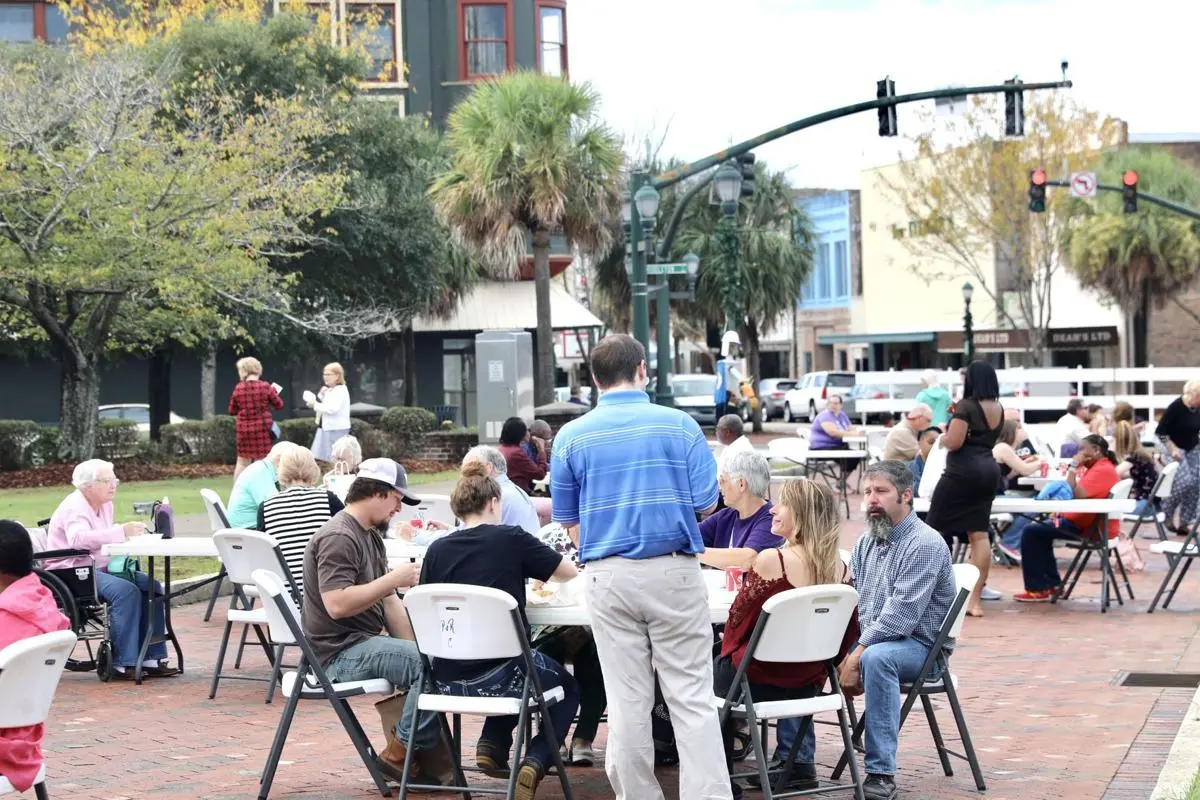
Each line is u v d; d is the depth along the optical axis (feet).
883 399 123.24
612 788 21.98
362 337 118.62
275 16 121.08
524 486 46.83
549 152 97.25
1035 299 176.35
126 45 94.53
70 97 86.02
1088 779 23.53
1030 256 155.63
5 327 97.86
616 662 20.07
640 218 76.59
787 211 167.12
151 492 78.18
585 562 20.36
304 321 109.60
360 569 23.97
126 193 84.74
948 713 29.48
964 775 24.20
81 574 33.91
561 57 147.54
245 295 94.38
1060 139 150.41
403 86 140.77
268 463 38.45
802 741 23.08
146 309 97.04
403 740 22.91
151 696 32.12
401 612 25.45
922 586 22.93
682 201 77.10
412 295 125.08
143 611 34.42
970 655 36.19
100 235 83.76
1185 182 151.53
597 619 20.17
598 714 25.31
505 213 98.99
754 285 161.27
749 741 25.05
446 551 22.34
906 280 197.98
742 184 84.99
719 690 22.22
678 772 24.62
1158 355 164.76
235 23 116.26
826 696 21.52
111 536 33.50
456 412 142.41
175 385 132.57
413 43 142.20
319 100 115.03
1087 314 170.71
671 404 79.46
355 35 133.49
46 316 89.97
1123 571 45.37
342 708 23.06
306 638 23.77
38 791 19.53
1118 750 25.57
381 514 24.44
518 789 21.52
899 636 22.88
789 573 21.76
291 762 25.95
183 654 37.58
